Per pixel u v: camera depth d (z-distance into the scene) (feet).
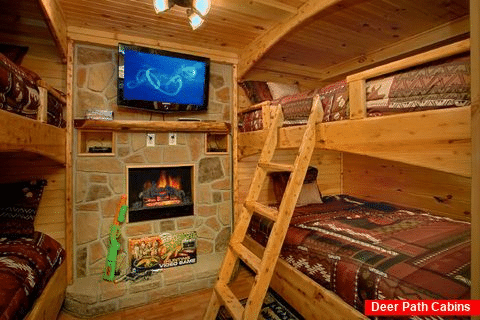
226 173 10.44
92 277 8.21
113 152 8.59
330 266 5.70
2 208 6.83
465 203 9.19
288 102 7.51
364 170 12.83
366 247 5.85
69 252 7.88
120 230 8.68
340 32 9.02
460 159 3.54
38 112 5.63
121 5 7.04
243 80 10.75
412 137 4.12
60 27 7.19
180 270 8.56
